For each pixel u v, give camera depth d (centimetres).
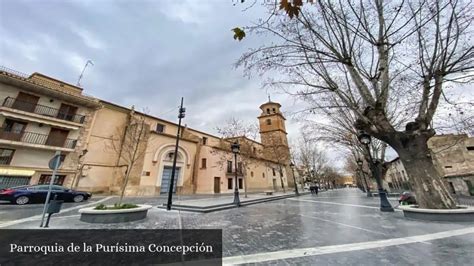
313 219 777
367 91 785
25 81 1769
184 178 2573
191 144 2778
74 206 1241
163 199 1733
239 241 503
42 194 1341
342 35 715
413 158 718
